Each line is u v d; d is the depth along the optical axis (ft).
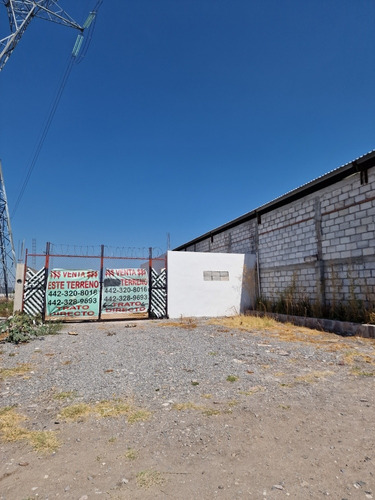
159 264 50.26
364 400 11.88
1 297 69.10
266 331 28.35
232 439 9.07
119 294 38.60
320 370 15.99
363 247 29.19
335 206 32.76
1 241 75.41
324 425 9.87
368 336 24.76
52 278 36.35
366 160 28.48
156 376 15.12
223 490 6.87
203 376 15.12
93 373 15.66
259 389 13.26
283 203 41.42
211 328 30.32
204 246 68.18
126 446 8.77
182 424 10.05
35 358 18.75
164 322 35.60
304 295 36.86
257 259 46.78
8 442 9.02
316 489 6.86
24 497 6.68
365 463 7.78
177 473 7.50
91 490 6.91
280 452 8.35
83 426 10.02
